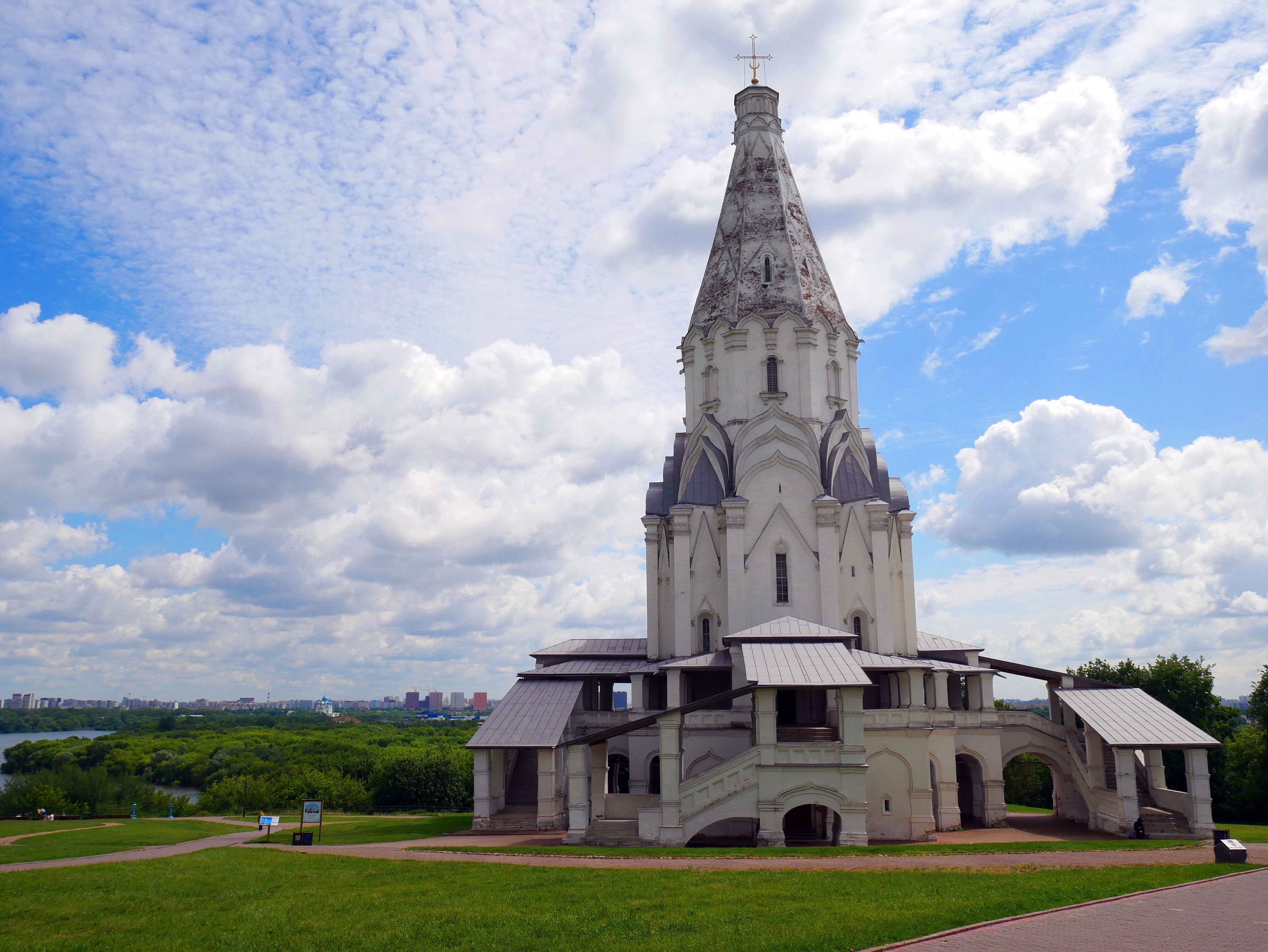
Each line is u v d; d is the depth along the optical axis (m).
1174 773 76.94
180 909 25.89
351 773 115.06
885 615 58.47
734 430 63.53
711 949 20.16
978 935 21.11
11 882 30.83
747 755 43.53
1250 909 24.02
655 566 64.31
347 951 20.98
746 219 67.81
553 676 59.09
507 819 50.25
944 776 52.12
